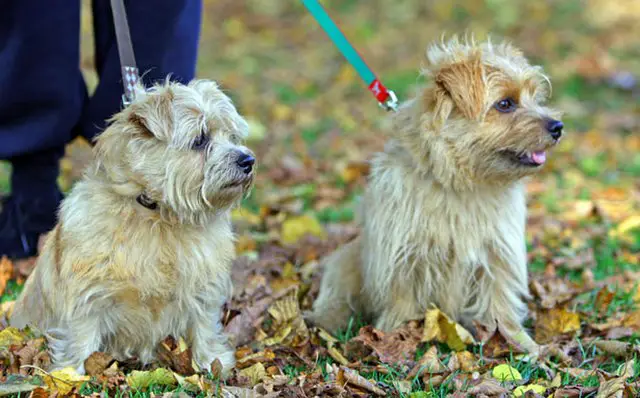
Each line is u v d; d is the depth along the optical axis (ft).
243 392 13.06
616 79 39.86
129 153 13.46
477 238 15.48
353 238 19.45
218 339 15.10
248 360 14.75
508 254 15.75
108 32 18.01
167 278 13.78
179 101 13.69
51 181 19.27
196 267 13.93
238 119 14.56
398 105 16.61
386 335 15.40
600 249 21.21
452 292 15.92
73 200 13.79
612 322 16.44
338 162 28.91
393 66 43.06
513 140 15.10
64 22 17.57
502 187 15.70
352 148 30.96
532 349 15.44
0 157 17.95
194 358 14.62
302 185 26.86
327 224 23.45
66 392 12.98
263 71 42.57
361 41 48.19
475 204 15.48
